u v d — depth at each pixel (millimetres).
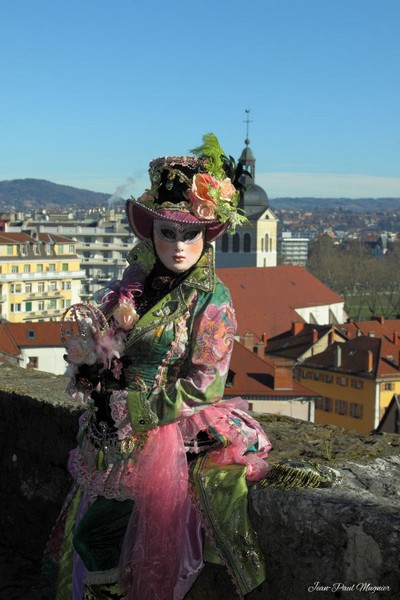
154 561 2961
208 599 3205
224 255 128125
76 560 3273
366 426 69562
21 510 4496
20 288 102188
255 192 128125
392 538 2520
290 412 55875
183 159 3150
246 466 2992
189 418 3033
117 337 3039
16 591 4039
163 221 3107
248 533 2924
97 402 3064
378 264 186000
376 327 89750
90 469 3086
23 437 4461
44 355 63781
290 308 99875
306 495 2822
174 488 2967
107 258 140250
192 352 3023
